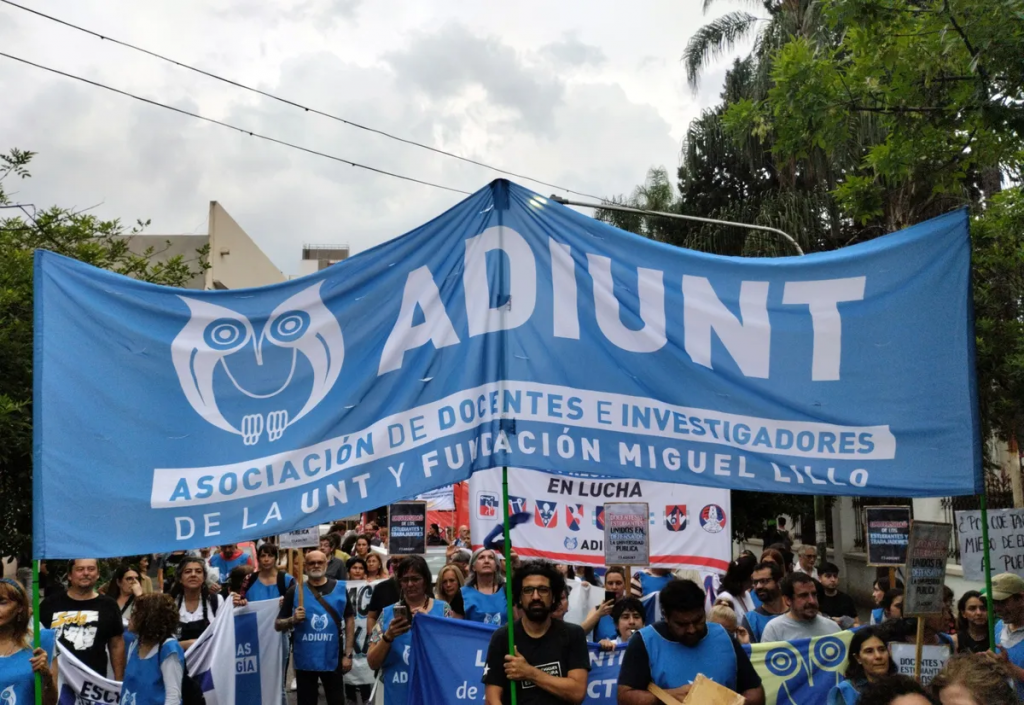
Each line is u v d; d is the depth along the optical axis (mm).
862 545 23500
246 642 10023
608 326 5879
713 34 29312
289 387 5684
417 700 7426
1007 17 9297
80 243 16969
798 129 10930
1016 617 7066
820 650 7570
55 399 5434
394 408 5703
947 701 4012
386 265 5836
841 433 5914
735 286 5977
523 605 5746
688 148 30344
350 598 11484
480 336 5805
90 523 5383
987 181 20297
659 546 11445
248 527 5508
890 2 10148
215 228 31703
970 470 5941
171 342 5609
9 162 15188
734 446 5863
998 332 16047
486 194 5930
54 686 6652
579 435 5766
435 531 25047
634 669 5750
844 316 5992
